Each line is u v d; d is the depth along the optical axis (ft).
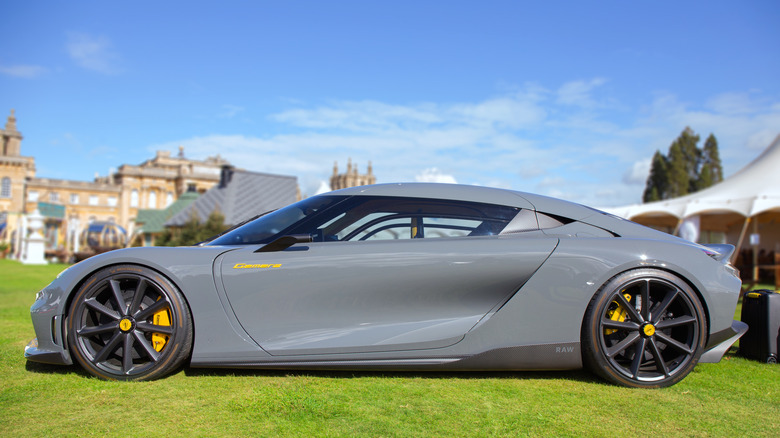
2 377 8.37
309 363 8.31
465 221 9.01
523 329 8.44
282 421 6.63
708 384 8.72
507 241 8.72
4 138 249.14
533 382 8.54
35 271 48.08
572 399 7.74
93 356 8.38
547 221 9.14
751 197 40.83
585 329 8.41
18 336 11.77
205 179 257.14
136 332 8.29
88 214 253.65
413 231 8.91
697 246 8.99
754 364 10.23
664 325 8.45
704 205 43.65
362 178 392.06
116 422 6.55
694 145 163.63
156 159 282.36
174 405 7.16
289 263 8.48
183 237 86.53
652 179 165.68
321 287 8.41
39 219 74.18
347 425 6.53
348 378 8.52
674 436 6.44
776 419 7.12
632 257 8.48
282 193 110.63
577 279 8.42
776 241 51.67
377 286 8.42
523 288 8.47
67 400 7.34
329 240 8.86
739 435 6.53
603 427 6.68
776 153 44.73
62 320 8.50
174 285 8.39
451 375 8.84
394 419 6.76
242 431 6.30
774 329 10.30
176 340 8.25
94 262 8.48
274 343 8.34
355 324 8.43
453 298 8.50
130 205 250.98
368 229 8.95
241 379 8.38
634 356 8.43
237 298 8.39
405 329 8.40
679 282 8.50
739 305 20.43
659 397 7.97
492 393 7.93
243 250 8.75
